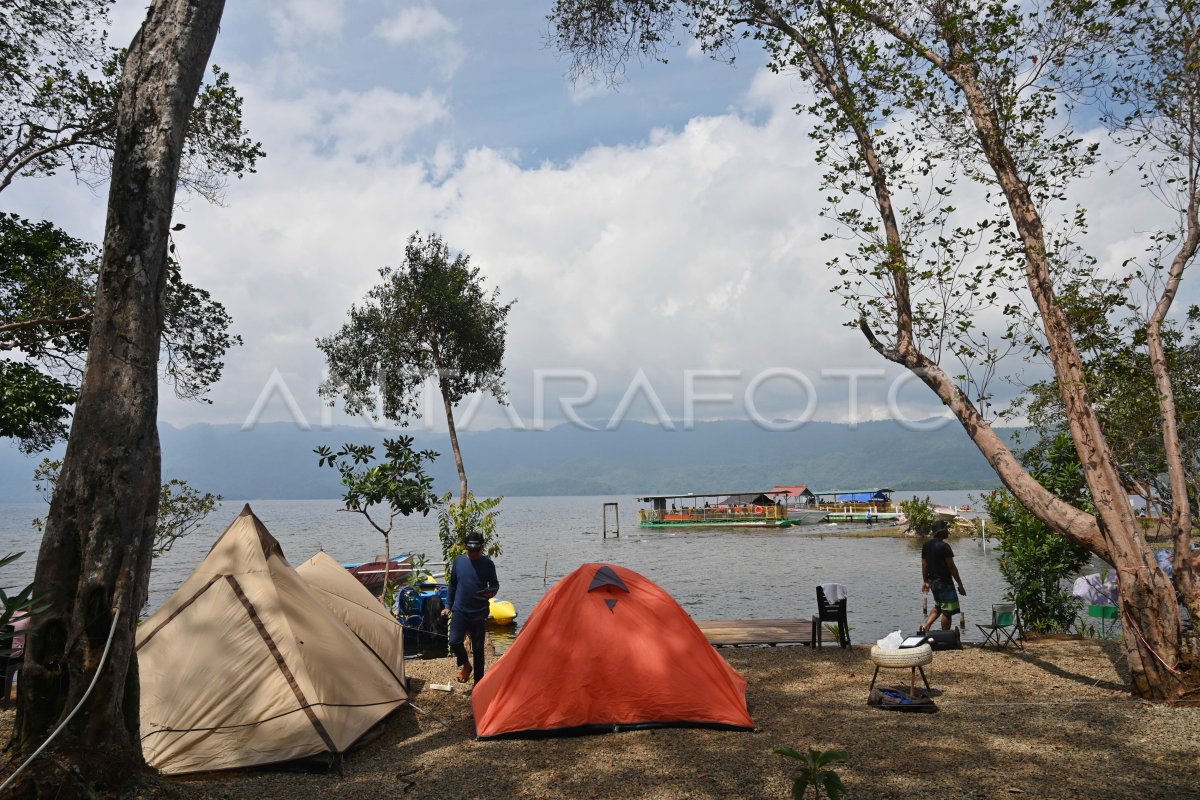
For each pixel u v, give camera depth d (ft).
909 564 110.22
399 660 30.58
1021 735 21.03
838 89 32.09
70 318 43.45
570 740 22.33
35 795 15.42
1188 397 32.17
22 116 43.93
